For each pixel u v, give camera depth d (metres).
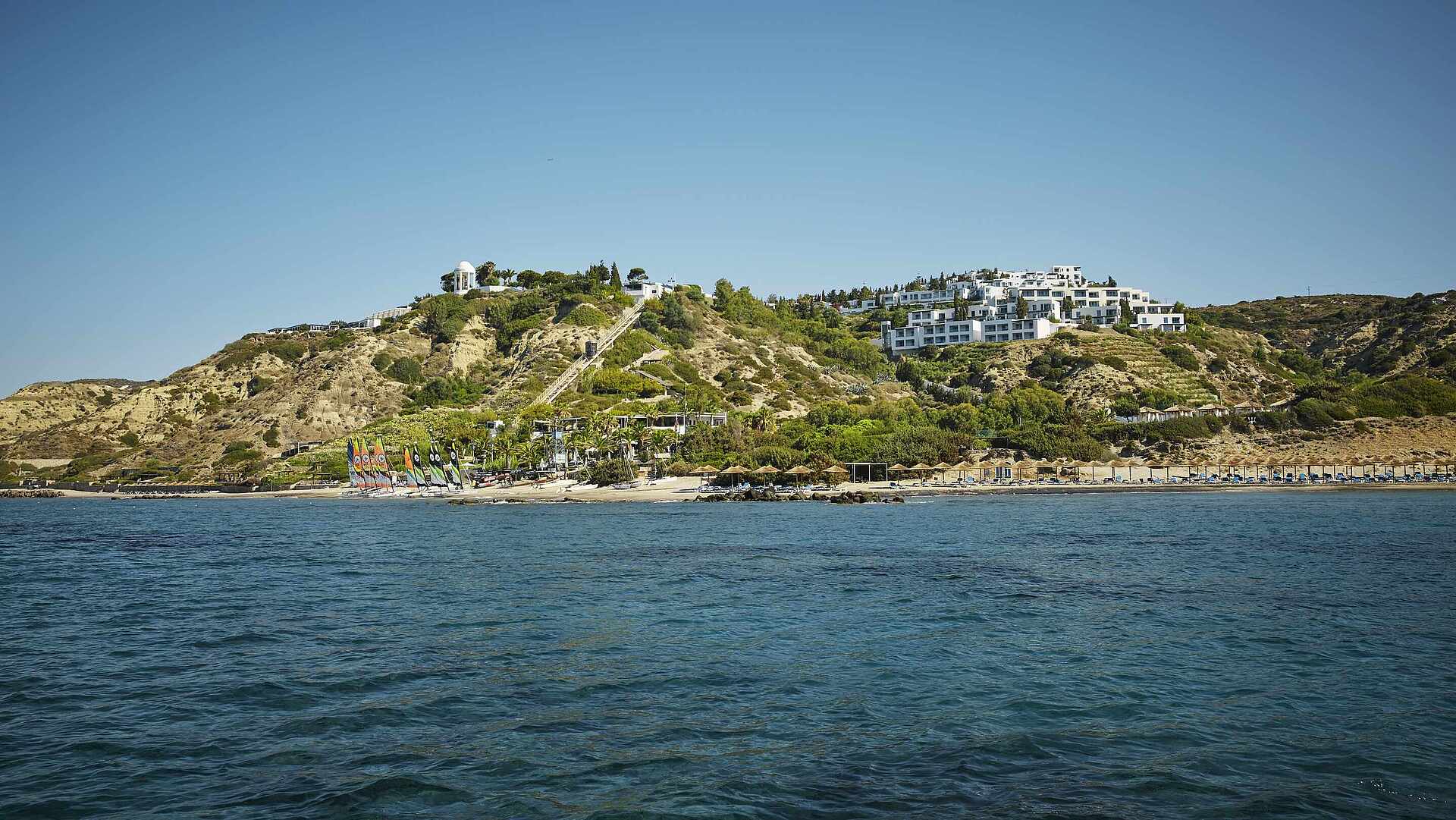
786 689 35.47
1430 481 166.88
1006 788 25.64
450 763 27.80
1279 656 40.25
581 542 88.62
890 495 150.00
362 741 29.83
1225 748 28.77
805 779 26.33
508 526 109.31
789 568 68.50
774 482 167.62
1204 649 41.56
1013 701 33.75
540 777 26.62
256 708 33.50
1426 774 26.59
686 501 152.75
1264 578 61.72
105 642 45.16
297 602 56.00
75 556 84.88
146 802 25.16
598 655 40.91
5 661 41.25
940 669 38.34
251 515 141.12
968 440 189.38
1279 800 24.80
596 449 185.88
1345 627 46.12
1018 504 137.25
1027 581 61.31
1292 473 175.25
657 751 28.69
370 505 161.12
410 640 44.41
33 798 25.42
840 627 46.72
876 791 25.45
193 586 63.84
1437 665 38.59
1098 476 179.00
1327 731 30.31
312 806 24.80
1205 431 193.50
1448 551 75.38
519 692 35.22
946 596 55.66
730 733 30.38
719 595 56.53
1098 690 35.09
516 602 54.97
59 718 32.62
